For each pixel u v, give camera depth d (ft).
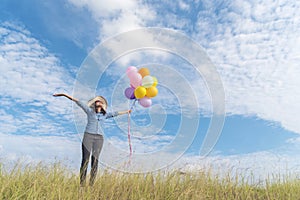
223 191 18.40
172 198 16.69
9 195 14.96
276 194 18.52
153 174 18.66
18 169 17.29
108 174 17.93
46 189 15.72
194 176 19.02
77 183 17.12
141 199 15.89
